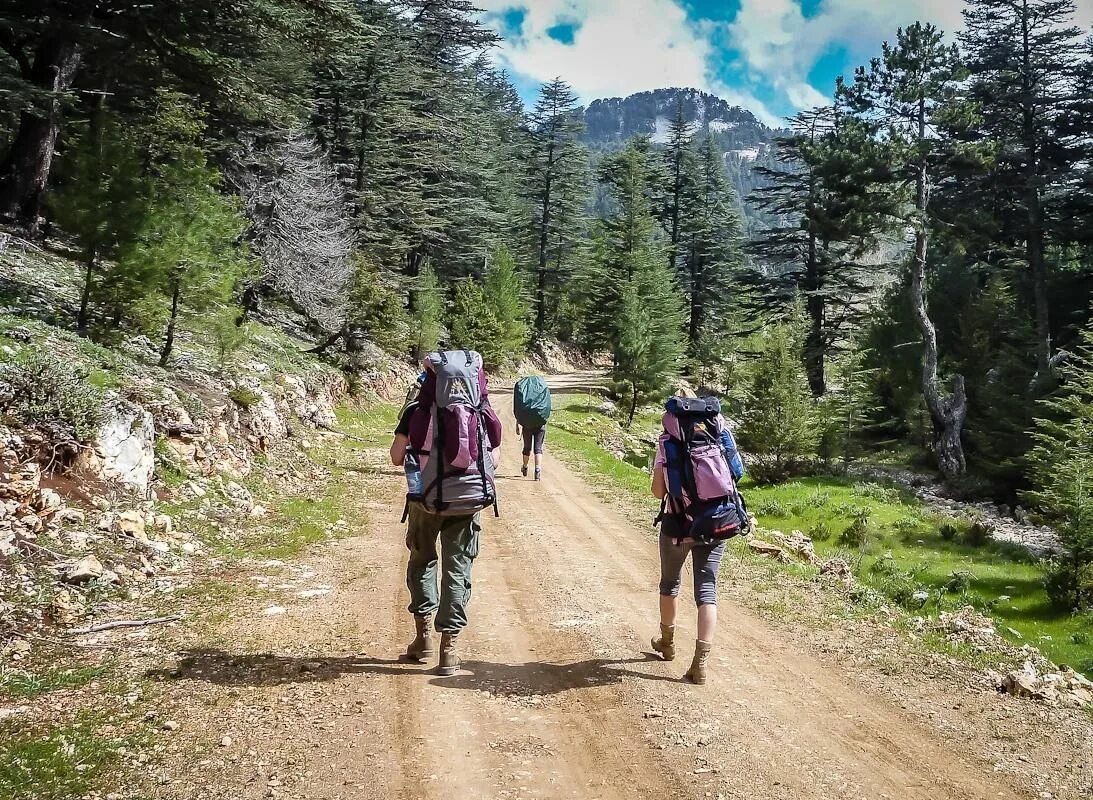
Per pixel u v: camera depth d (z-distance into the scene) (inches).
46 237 670.5
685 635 245.1
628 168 2373.3
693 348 2394.2
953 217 1482.5
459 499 190.2
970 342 1430.9
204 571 285.0
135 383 405.7
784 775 153.1
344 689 187.0
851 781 151.8
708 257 2544.3
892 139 1314.0
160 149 573.6
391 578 305.1
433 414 193.2
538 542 395.5
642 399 1606.8
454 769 150.6
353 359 1076.5
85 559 243.9
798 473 1114.7
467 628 246.2
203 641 213.3
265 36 664.4
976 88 1574.8
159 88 681.6
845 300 1790.1
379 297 1063.0
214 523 345.1
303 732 162.2
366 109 1409.9
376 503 477.1
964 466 1257.4
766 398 1097.4
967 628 277.0
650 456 1183.6
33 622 205.9
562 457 788.6
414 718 172.7
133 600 241.0
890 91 1341.0
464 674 203.2
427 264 1651.1
